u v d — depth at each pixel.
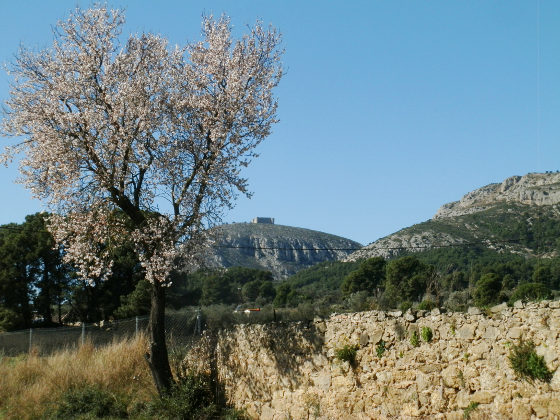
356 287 49.88
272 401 17.22
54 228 19.97
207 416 17.44
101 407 18.80
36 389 20.22
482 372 12.80
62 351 24.62
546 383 11.75
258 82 20.20
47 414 18.73
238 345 18.77
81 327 29.64
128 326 29.06
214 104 19.89
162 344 18.80
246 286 61.94
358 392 15.10
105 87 19.62
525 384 12.05
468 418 12.77
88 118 18.67
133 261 41.16
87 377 20.97
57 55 19.83
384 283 48.53
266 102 20.02
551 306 11.95
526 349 12.08
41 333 28.88
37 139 18.77
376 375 14.79
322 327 16.28
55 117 18.78
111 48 20.05
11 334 28.73
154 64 20.59
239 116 19.58
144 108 18.98
